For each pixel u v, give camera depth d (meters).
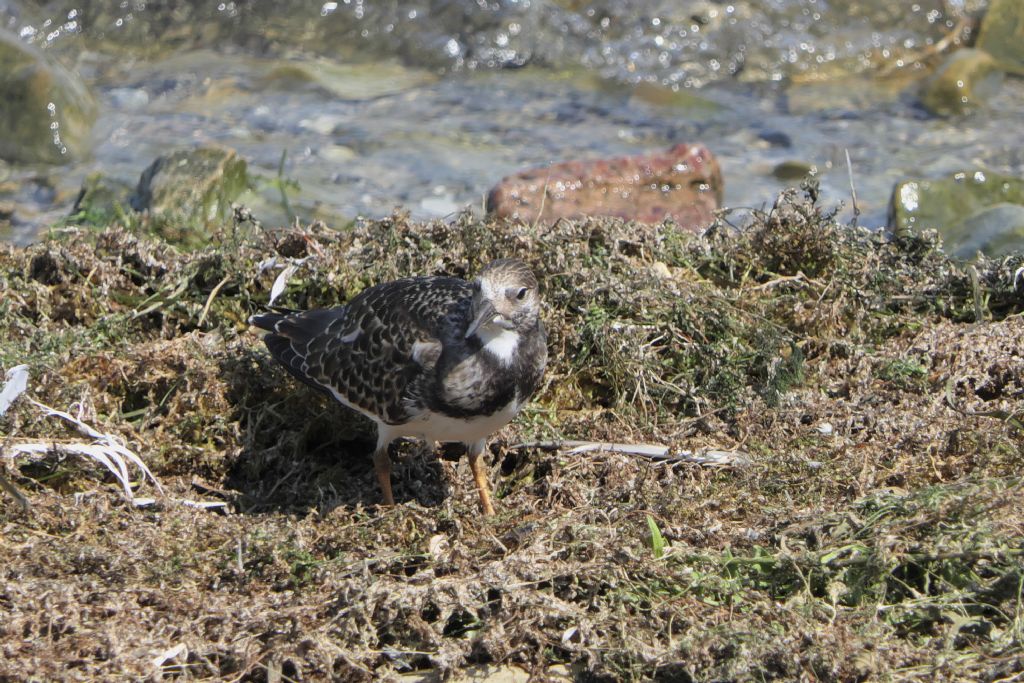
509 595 8.23
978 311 11.85
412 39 22.11
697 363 11.50
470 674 8.15
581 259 12.12
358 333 9.73
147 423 10.61
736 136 19.59
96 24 22.36
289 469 10.52
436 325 9.25
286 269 12.06
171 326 12.00
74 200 17.41
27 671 7.56
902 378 11.19
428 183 18.00
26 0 22.36
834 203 17.16
